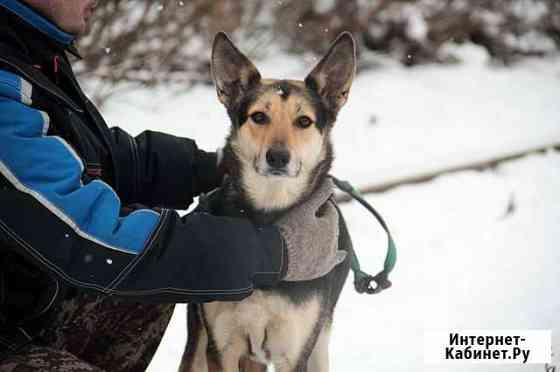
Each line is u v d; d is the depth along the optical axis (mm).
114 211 2240
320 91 3219
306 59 9375
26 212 2127
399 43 10586
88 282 2215
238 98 3211
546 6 11812
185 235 2285
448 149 7191
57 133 2326
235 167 3057
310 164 3008
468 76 10406
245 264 2361
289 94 3076
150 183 3020
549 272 4559
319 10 9719
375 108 8539
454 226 5477
